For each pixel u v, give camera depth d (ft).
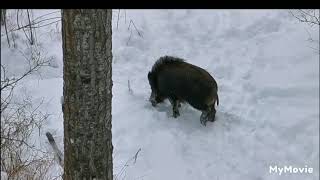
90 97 23.52
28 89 42.06
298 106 41.60
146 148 36.96
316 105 41.68
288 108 41.39
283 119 40.04
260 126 39.45
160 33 52.54
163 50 49.96
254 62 47.65
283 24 53.26
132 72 46.52
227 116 40.45
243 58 48.34
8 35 50.42
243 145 37.58
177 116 40.37
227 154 36.73
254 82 44.60
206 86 38.24
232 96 42.93
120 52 48.96
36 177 31.81
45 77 44.88
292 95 43.01
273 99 42.55
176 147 37.11
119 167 34.91
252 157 36.55
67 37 22.66
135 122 39.45
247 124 39.65
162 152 36.63
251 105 41.91
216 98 39.06
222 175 34.86
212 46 50.57
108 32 23.03
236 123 39.73
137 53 49.21
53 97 41.34
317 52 48.34
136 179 33.99
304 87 43.78
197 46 50.60
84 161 24.85
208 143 37.70
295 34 51.31
